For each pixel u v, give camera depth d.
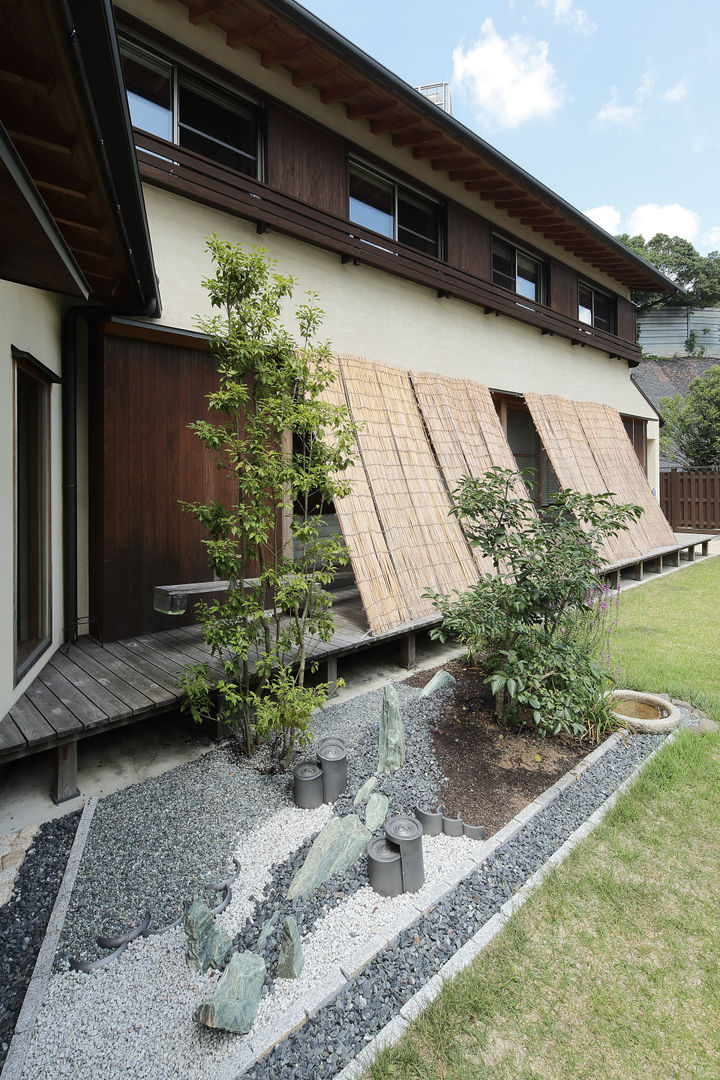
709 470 14.46
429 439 6.34
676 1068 1.56
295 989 1.76
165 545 4.64
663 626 5.89
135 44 4.54
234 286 2.79
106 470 4.29
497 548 3.64
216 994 1.60
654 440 13.58
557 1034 1.65
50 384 3.98
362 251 6.11
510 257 8.94
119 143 2.12
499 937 1.98
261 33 4.84
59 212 2.61
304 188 5.66
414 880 2.18
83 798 2.87
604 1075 1.54
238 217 5.12
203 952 1.85
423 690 4.01
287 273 5.57
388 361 6.69
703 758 3.14
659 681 4.24
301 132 5.64
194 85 4.96
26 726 2.80
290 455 3.25
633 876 2.28
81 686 3.37
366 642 4.30
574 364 10.47
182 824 2.62
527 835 2.51
